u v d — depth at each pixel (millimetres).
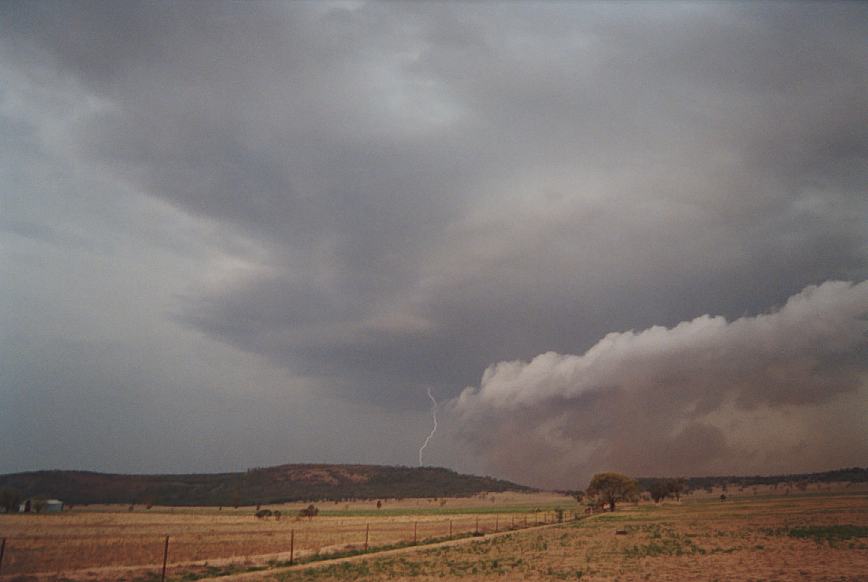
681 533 69250
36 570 42281
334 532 97688
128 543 69000
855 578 32438
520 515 171250
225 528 112562
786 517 92875
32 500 182000
